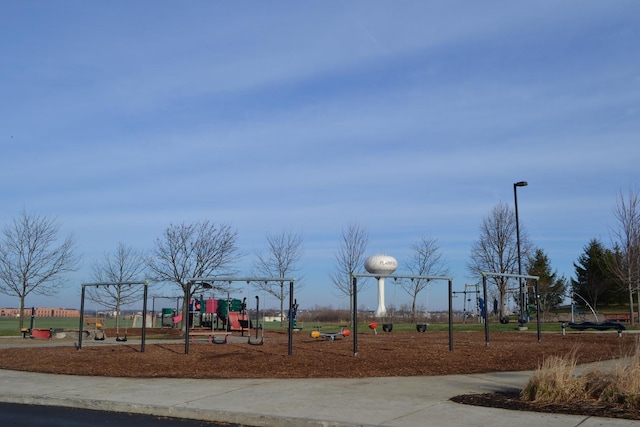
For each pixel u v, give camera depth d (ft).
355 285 52.49
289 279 54.08
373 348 58.59
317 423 28.09
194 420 30.99
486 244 133.90
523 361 48.49
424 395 34.71
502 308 130.82
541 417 28.19
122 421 30.71
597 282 167.84
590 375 33.73
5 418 31.58
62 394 37.01
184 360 51.47
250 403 32.89
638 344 39.96
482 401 32.37
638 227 110.93
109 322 155.22
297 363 48.34
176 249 105.60
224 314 97.91
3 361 54.49
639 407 29.50
